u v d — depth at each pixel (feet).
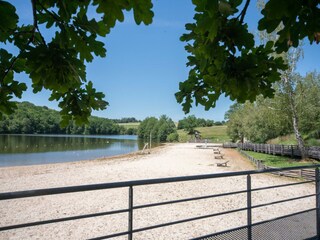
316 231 13.11
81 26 5.60
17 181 60.39
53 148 212.64
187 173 72.02
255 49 7.04
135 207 9.06
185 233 25.46
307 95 86.22
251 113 137.18
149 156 140.15
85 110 8.61
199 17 5.27
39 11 5.90
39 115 427.33
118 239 24.31
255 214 30.48
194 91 8.38
